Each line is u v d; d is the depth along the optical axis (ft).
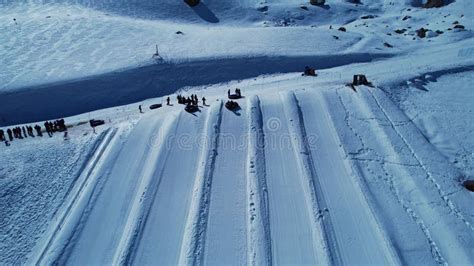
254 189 73.92
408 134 91.45
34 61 145.18
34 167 84.53
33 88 126.62
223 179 77.61
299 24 227.40
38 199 75.77
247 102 107.24
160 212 70.13
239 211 69.41
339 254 60.34
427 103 108.17
